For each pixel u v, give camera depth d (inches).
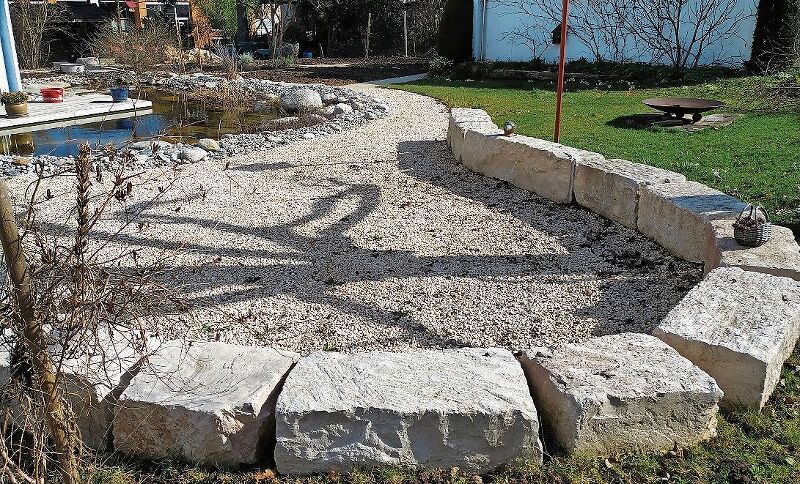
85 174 81.6
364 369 107.3
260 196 254.8
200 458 101.5
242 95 552.4
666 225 188.9
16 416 102.8
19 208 235.5
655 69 550.9
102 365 96.4
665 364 106.7
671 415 100.7
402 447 97.8
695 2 573.6
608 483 96.3
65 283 85.4
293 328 151.6
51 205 239.3
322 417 97.0
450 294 167.6
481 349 115.6
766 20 506.6
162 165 301.4
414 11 928.9
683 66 584.1
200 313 157.8
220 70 738.2
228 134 391.2
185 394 102.1
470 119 312.2
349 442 98.0
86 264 82.0
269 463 102.4
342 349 142.4
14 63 514.6
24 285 82.2
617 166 222.5
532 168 249.4
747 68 527.2
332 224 221.6
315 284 174.7
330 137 366.3
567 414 99.7
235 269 184.5
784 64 405.4
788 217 200.7
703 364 113.5
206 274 181.0
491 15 664.4
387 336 147.9
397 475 97.7
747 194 225.9
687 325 117.9
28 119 434.0
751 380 109.8
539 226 215.9
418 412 96.0
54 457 102.0
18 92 441.7
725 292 129.9
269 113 484.7
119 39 756.0
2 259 86.5
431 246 200.5
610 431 100.0
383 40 968.9
